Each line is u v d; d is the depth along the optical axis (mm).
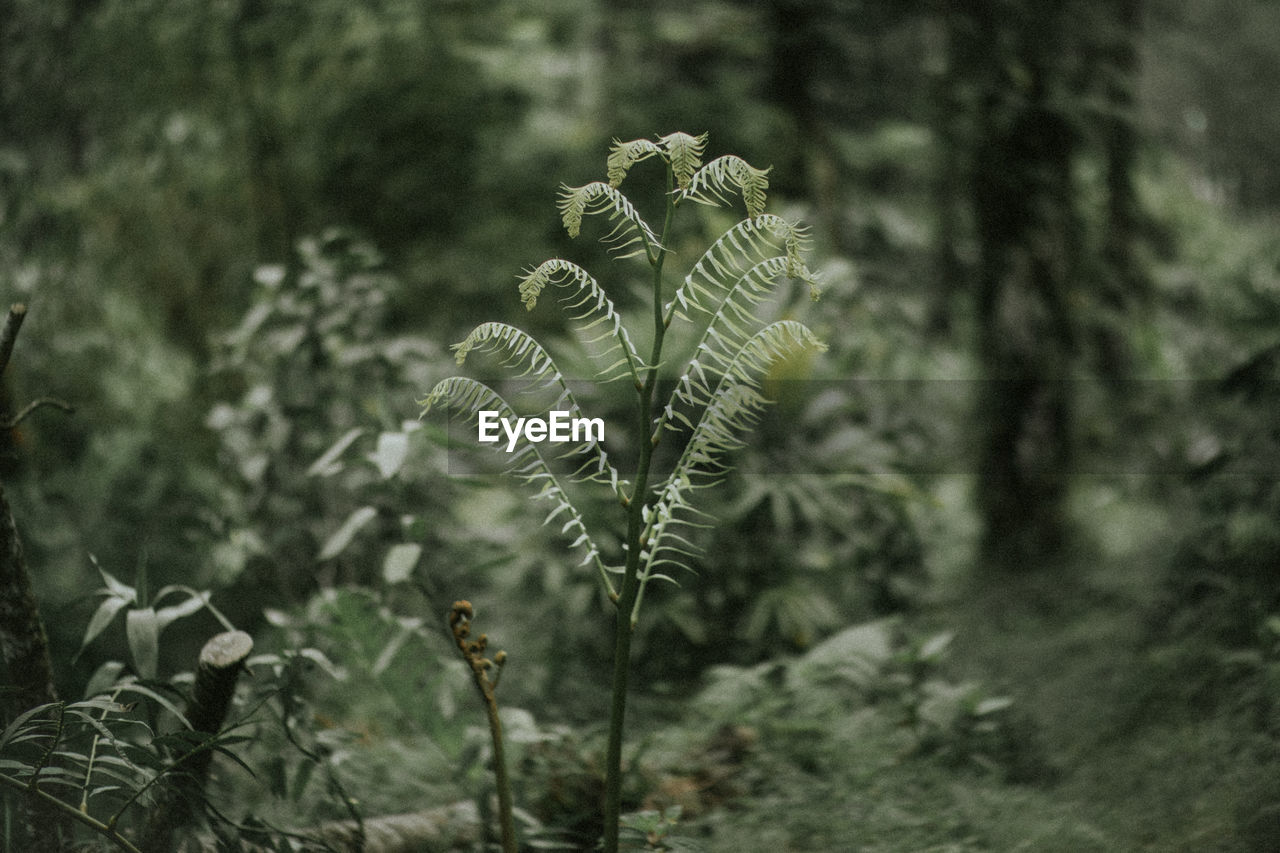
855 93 10359
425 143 8414
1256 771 3119
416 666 3426
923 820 3203
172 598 4383
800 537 5184
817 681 4129
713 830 3281
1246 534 4176
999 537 6656
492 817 3072
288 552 4375
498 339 2453
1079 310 6914
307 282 4473
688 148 2123
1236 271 6086
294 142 7566
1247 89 13633
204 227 7215
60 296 5988
